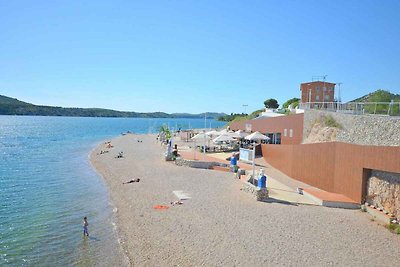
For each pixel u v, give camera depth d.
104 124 192.75
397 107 28.41
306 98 59.19
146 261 15.56
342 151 24.88
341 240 17.39
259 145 42.56
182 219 20.62
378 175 21.77
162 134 82.00
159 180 31.42
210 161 37.66
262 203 23.59
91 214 22.72
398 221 19.75
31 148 63.97
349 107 34.53
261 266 14.63
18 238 18.44
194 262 15.20
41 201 25.86
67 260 15.90
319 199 23.56
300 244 16.83
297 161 31.02
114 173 37.00
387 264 14.92
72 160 48.38
